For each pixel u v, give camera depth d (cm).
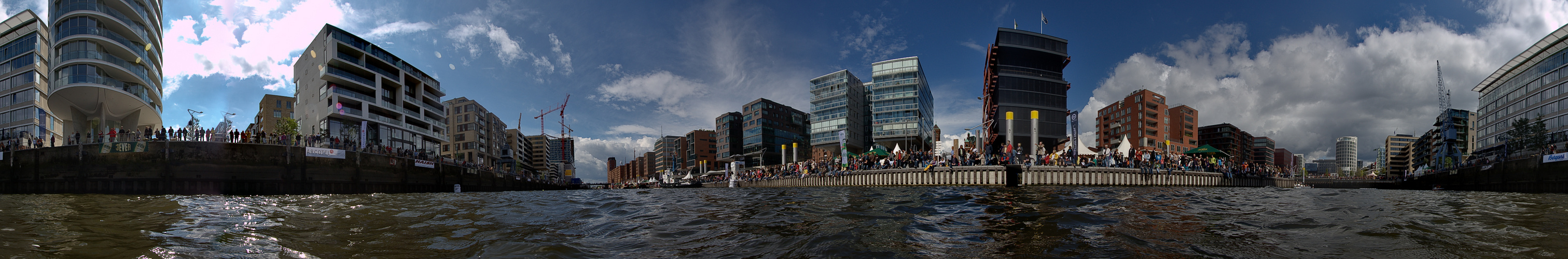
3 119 6412
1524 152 4409
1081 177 4878
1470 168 5234
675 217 1289
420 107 7650
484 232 1026
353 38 6731
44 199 2206
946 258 745
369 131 6631
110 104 5525
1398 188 7475
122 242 880
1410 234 943
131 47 5600
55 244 848
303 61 7200
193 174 3738
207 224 1141
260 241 900
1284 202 1828
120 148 3734
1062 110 9825
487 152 11550
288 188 3972
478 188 5991
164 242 880
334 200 2247
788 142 15925
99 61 5278
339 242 894
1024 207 1538
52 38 5409
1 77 6569
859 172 6166
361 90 6794
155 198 2427
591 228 1080
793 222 1172
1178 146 13075
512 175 7062
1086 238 913
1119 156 5112
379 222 1201
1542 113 7325
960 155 5638
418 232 1018
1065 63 10075
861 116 13712
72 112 5488
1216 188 3841
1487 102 9125
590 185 13200
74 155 3778
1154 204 1698
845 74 12606
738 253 802
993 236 945
